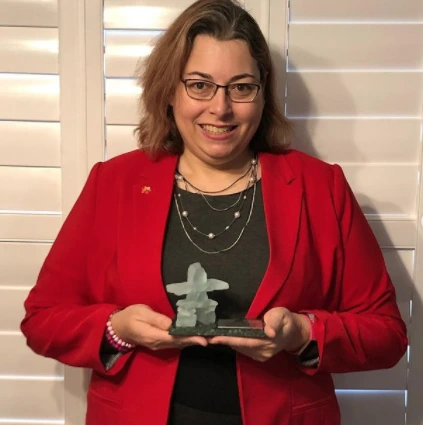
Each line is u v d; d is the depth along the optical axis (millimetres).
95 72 1476
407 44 1487
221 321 1069
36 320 1209
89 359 1141
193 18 1139
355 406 1581
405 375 1571
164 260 1159
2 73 1493
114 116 1498
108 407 1185
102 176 1275
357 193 1533
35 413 1583
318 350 1125
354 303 1251
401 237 1533
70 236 1253
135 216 1193
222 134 1161
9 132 1510
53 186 1529
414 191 1531
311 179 1250
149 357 1146
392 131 1512
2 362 1561
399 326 1232
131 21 1470
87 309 1176
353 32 1483
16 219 1518
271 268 1127
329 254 1211
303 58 1489
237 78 1126
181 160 1285
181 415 1136
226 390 1130
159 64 1204
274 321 1028
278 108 1311
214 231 1178
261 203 1212
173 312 1129
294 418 1157
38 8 1471
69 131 1494
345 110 1508
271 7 1463
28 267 1535
